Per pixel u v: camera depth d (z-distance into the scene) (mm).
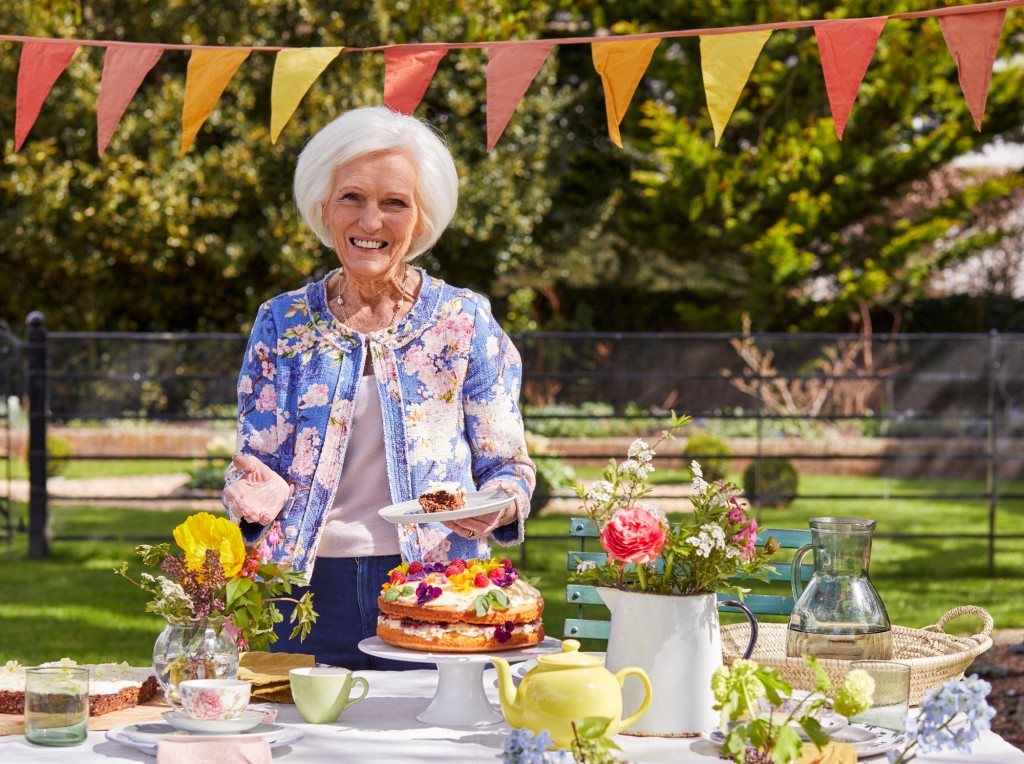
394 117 2406
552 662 1785
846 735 1845
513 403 2510
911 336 9203
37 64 2510
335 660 2398
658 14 16312
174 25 15070
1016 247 19594
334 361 2441
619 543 1894
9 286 16688
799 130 11664
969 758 1819
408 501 2334
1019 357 13070
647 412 14711
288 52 2463
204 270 16859
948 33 2230
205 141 15883
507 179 16469
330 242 2508
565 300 19922
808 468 14812
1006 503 13164
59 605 7562
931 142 17156
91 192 15180
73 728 1850
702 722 1910
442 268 17500
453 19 15445
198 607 1975
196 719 1832
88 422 13141
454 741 1891
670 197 17453
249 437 2449
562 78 18594
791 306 18328
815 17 12844
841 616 2061
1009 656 6242
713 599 1957
